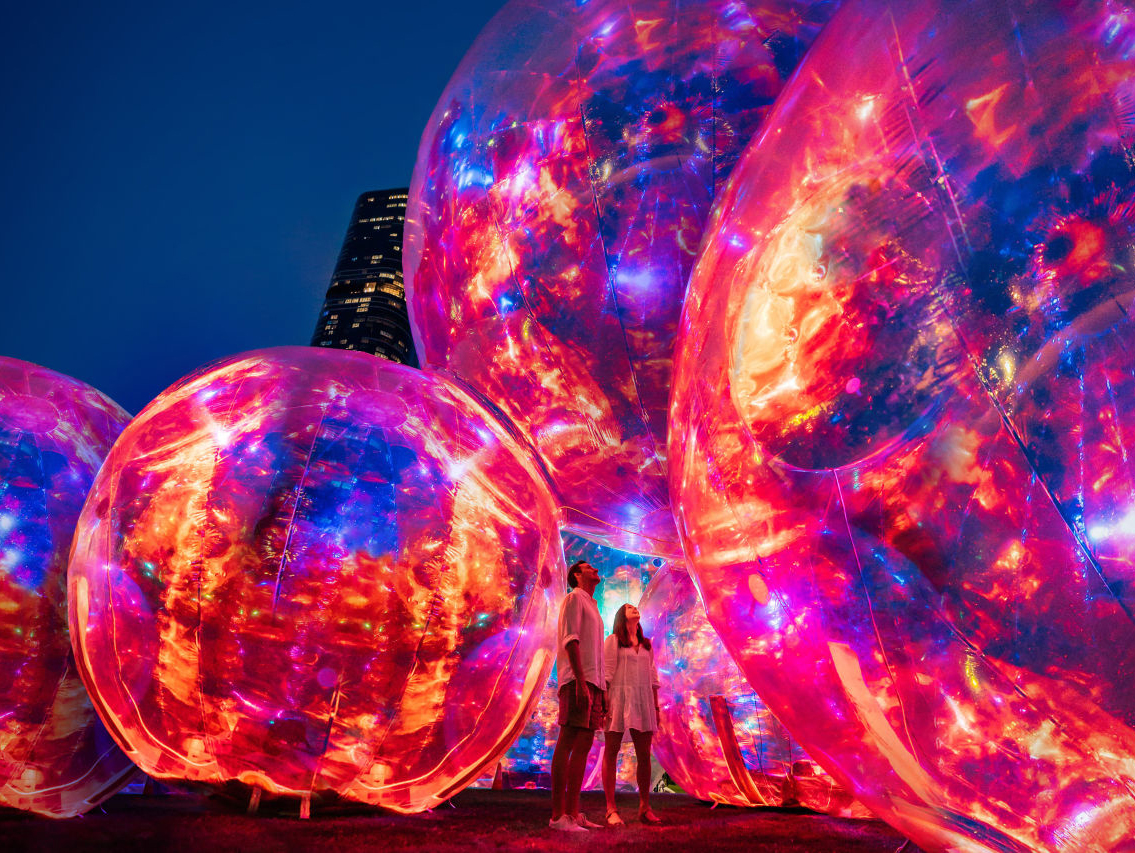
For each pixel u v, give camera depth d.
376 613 2.55
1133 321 1.57
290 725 2.51
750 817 3.85
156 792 3.89
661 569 5.07
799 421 1.89
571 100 3.10
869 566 1.79
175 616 2.50
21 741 2.73
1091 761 1.62
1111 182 1.61
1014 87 1.71
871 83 1.90
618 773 5.96
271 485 2.58
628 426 3.24
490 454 3.03
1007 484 1.64
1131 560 1.55
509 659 2.85
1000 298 1.66
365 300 111.56
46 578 2.83
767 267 1.99
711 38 3.05
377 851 2.24
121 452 2.77
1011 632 1.64
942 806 1.82
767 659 2.08
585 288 3.05
